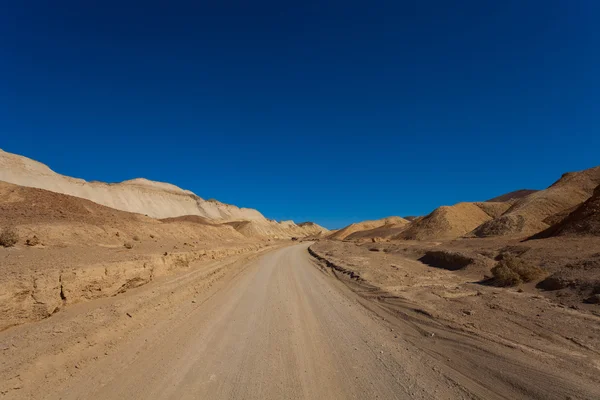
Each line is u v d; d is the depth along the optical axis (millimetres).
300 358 6066
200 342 6891
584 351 5855
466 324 7621
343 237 103188
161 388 4836
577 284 9898
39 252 11078
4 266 7867
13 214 16828
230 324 8297
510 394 4562
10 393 4383
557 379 4820
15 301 6047
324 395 4664
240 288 13883
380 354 6238
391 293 11844
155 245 20297
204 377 5227
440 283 13594
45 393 4594
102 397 4551
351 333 7613
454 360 5816
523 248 17875
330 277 18297
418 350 6406
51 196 22031
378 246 40375
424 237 58438
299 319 8883
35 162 84750
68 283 7539
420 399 4516
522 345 6199
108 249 14711
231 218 147875
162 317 8680
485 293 10969
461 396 4570
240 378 5203
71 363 5457
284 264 26203
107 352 6156
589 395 4355
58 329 6164
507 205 68250
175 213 116688
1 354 4969
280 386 4938
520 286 11602
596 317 7605
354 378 5211
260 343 6883
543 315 8047
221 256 24797
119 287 9367
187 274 14180
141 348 6473
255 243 57344
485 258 17016
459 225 59375
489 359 5699
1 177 69438
